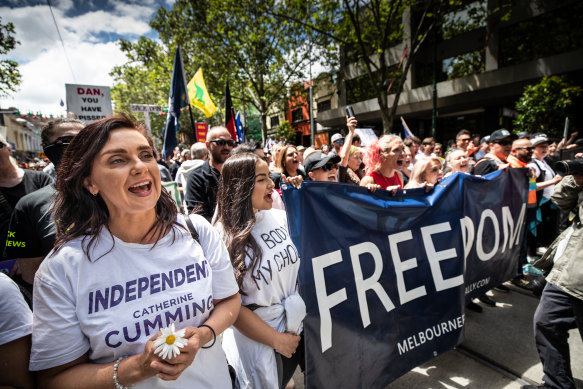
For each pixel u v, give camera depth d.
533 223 3.90
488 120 16.20
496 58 14.18
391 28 12.27
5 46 9.19
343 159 3.25
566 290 1.76
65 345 0.86
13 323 0.87
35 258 1.59
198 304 1.03
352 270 1.82
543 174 4.05
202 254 1.10
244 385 1.47
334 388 1.67
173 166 7.17
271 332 1.41
